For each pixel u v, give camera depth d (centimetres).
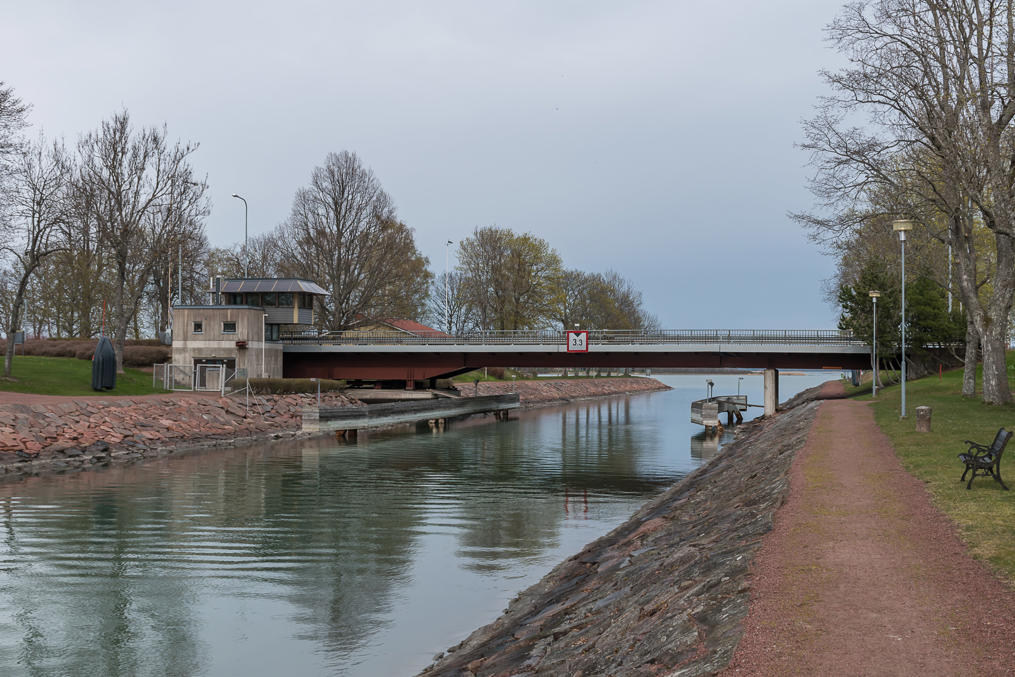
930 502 1748
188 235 7238
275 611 1941
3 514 3023
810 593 1141
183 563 2375
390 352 7225
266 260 11306
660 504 3183
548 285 11281
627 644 1159
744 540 1565
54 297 9225
